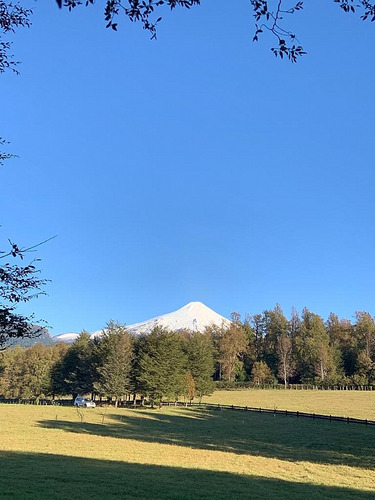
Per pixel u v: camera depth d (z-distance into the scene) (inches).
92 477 714.8
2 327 223.0
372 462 1043.9
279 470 908.0
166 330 2790.4
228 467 912.3
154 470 823.7
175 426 1797.5
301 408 2635.3
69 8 206.2
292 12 219.5
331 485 756.0
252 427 1804.9
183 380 2748.5
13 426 1614.2
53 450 1066.1
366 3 220.5
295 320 5024.6
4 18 248.8
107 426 1706.4
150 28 218.8
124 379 2682.1
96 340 3041.3
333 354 4456.2
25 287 229.8
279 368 4539.9
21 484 632.4
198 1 215.5
